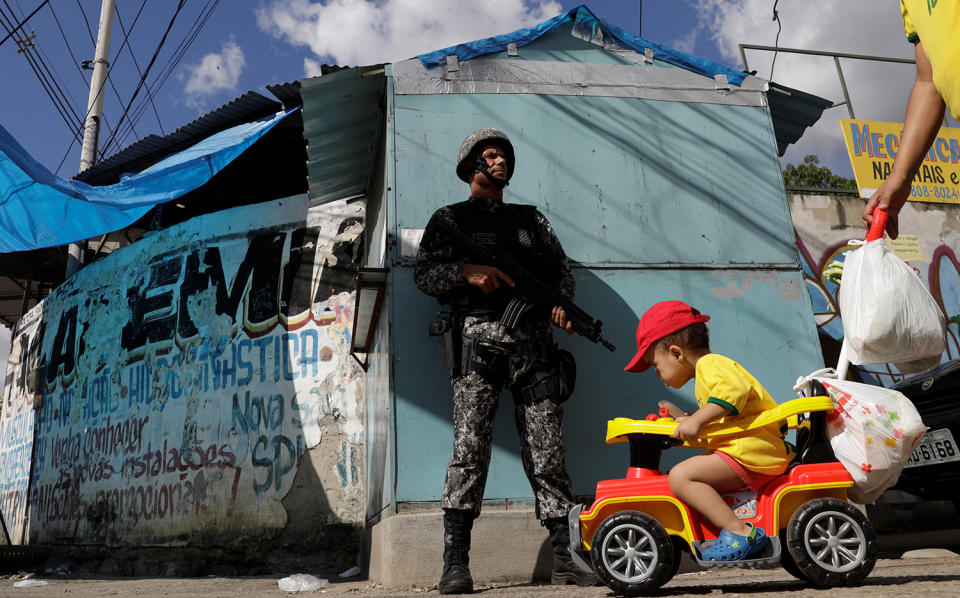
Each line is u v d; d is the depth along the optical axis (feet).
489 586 10.17
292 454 19.20
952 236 22.71
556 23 13.57
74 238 22.26
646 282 12.55
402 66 12.95
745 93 14.08
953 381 13.08
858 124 22.80
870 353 6.45
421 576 10.21
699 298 12.62
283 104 21.03
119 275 24.68
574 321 10.12
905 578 7.22
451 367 9.93
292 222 21.12
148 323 22.98
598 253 12.57
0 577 19.98
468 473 9.34
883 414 6.79
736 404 7.02
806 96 16.51
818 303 20.51
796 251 13.19
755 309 12.71
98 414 23.95
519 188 12.69
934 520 17.19
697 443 7.43
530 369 9.88
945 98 3.99
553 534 9.64
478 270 9.82
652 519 7.09
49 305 28.91
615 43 13.88
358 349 17.24
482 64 13.24
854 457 6.91
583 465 11.48
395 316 11.56
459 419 9.62
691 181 13.26
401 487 10.84
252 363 20.47
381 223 14.93
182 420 21.15
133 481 21.90
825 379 7.25
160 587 14.21
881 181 22.39
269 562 18.60
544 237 10.73
